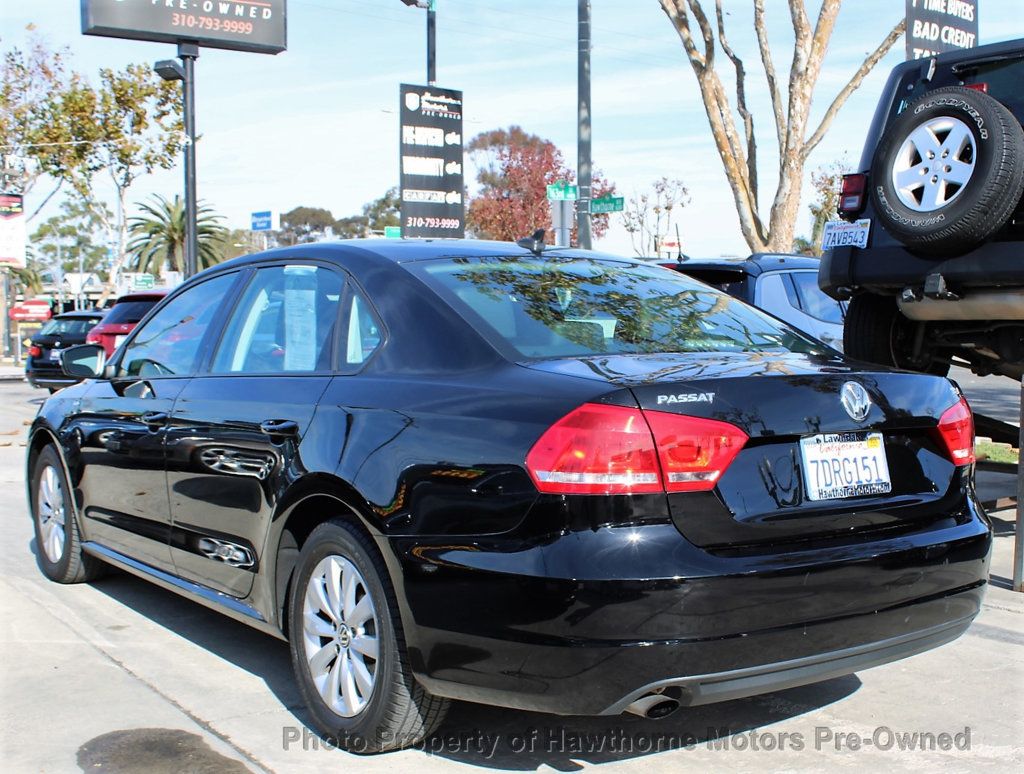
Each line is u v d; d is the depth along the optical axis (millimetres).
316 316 4039
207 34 20344
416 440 3256
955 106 5195
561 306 3771
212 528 4188
